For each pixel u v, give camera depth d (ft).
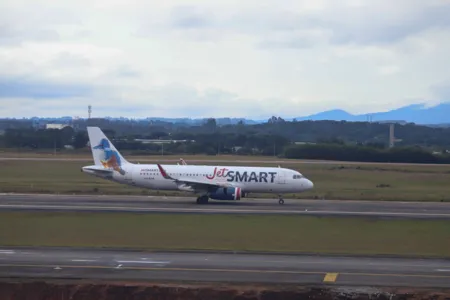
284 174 636.48
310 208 591.78
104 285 279.49
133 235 415.44
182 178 640.99
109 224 463.42
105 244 379.55
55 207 562.25
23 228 439.22
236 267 317.42
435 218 529.86
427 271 315.37
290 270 312.71
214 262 329.11
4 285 280.92
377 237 423.23
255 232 435.53
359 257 349.61
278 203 637.30
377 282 291.79
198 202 617.62
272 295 273.33
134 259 334.03
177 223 473.26
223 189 607.37
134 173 649.61
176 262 328.08
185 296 275.39
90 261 327.26
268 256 347.97
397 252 368.27
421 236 431.02
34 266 313.94
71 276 295.07
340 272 310.24
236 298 272.92
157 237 408.46
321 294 274.36
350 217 526.98
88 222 472.03
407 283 290.35
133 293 277.44
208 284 283.79
